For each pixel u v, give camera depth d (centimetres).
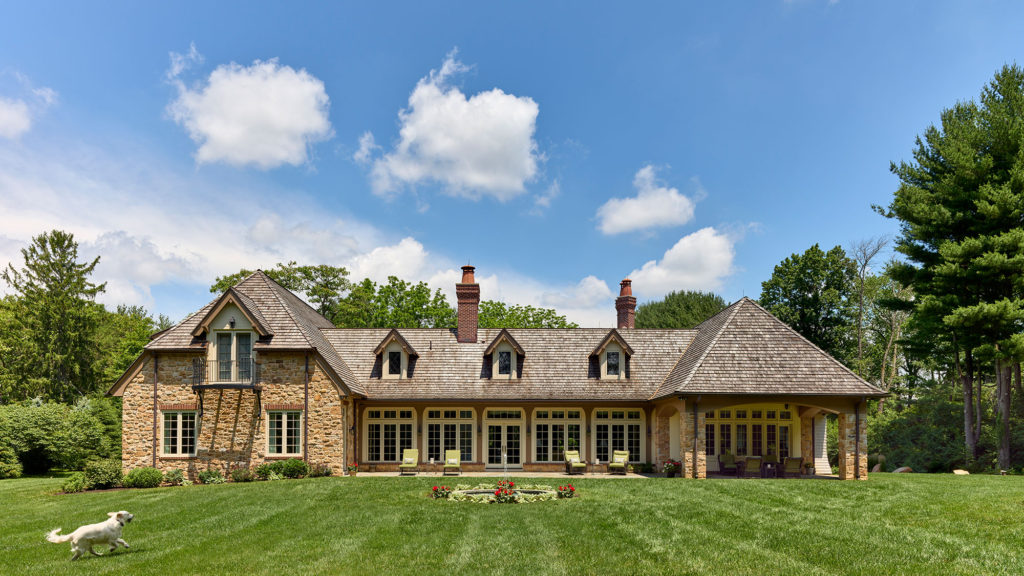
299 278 4562
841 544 1166
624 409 2580
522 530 1304
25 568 1038
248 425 2267
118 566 1041
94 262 4381
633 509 1529
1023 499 1527
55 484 2238
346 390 2270
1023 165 2658
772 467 2331
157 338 2339
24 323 4116
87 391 4216
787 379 2220
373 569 1020
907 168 3158
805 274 4525
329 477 2180
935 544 1157
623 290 3042
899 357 4694
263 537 1252
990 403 3222
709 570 1011
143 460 2262
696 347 2619
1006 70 2897
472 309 2809
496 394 2541
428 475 2311
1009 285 2731
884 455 3178
